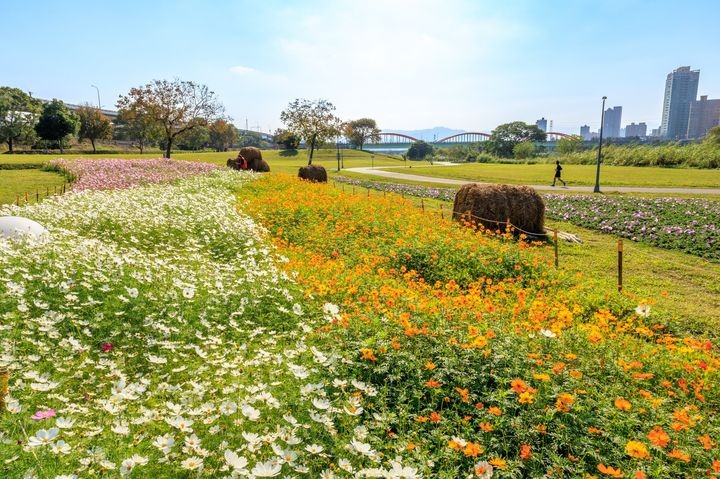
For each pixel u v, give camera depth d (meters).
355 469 3.45
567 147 99.31
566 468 3.63
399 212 16.91
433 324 6.08
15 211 12.78
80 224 12.55
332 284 8.34
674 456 3.58
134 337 5.93
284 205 17.09
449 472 3.50
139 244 11.55
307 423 3.99
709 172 46.56
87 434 3.56
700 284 10.99
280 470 3.28
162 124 51.53
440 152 140.75
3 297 6.18
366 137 142.62
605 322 6.92
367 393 4.38
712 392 5.29
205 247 11.92
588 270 12.02
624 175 43.44
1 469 3.10
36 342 5.36
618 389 4.88
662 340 7.54
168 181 25.98
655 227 16.98
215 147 111.94
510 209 15.88
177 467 3.30
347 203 17.95
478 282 10.02
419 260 11.20
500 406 4.30
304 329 6.27
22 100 69.69
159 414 4.02
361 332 5.88
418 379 4.81
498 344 5.37
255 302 7.30
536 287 10.06
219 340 5.83
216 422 3.97
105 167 29.75
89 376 4.96
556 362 5.19
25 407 3.92
